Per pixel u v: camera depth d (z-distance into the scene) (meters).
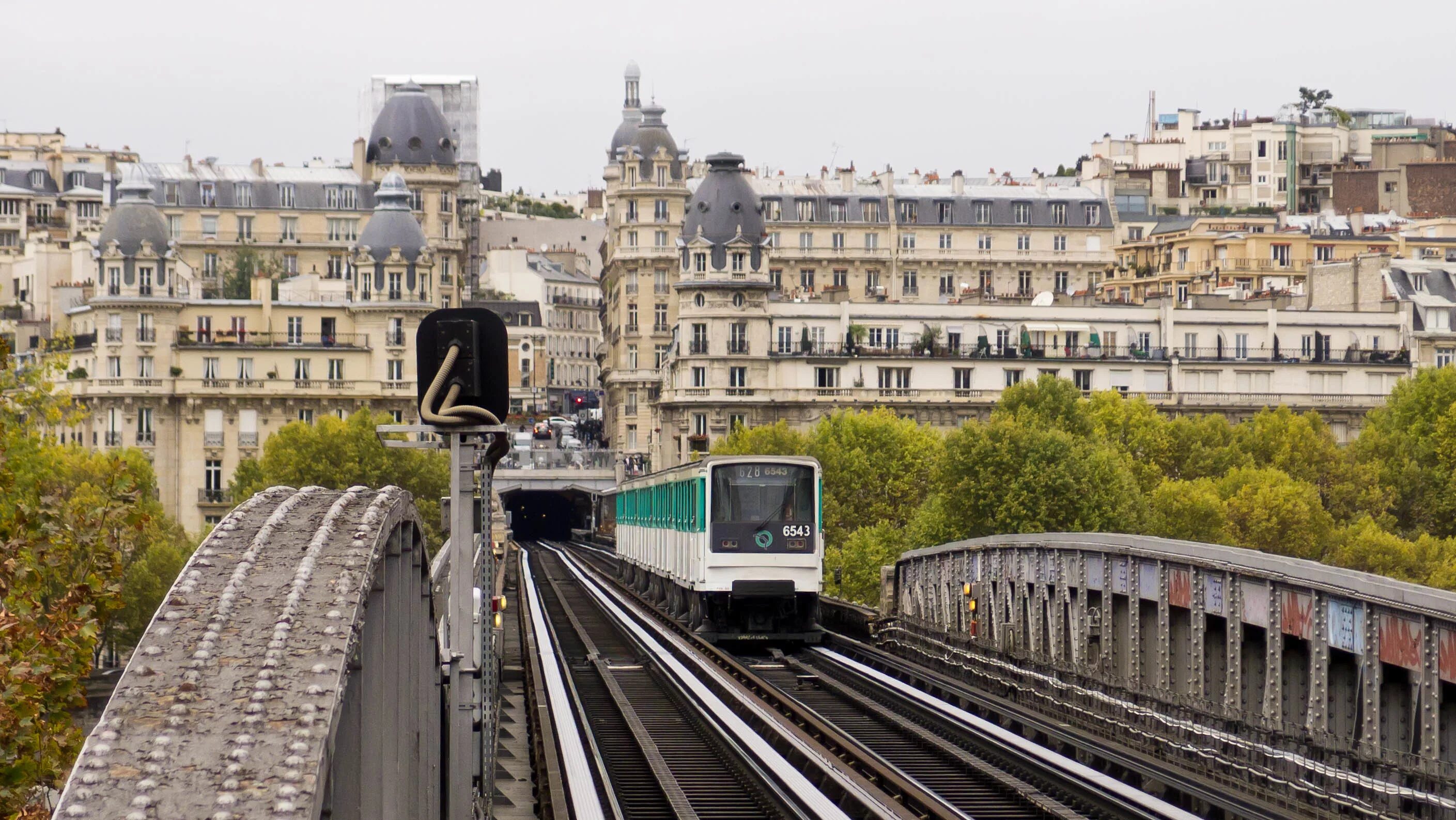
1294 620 30.64
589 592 102.56
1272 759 30.56
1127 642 40.16
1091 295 198.88
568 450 194.50
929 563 60.59
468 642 22.05
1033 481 129.00
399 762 14.80
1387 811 26.47
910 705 44.94
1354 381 187.88
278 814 8.45
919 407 184.88
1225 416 182.88
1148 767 33.06
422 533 16.78
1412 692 26.94
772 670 57.72
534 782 34.88
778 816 31.45
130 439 191.50
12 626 20.00
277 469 162.12
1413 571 135.62
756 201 190.62
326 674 9.57
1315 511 138.25
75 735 21.50
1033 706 43.91
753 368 187.12
